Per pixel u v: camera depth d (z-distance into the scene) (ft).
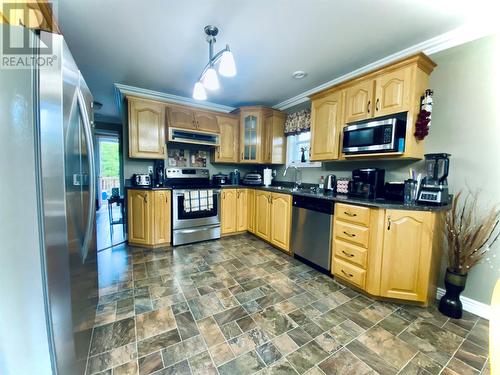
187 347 4.34
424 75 6.29
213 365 3.95
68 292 2.96
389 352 4.32
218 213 11.30
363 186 7.41
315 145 8.92
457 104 6.02
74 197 3.40
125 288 6.52
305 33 6.07
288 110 12.34
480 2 4.85
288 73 8.57
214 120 12.00
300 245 8.54
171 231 10.25
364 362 4.08
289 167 12.29
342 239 6.95
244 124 12.50
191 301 5.93
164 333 4.71
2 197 2.34
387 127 6.39
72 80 3.32
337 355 4.22
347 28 5.84
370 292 6.12
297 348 4.38
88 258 4.31
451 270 5.56
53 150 2.65
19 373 2.53
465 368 3.99
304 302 5.98
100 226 14.56
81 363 3.54
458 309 5.39
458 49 5.97
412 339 4.67
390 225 5.82
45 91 2.53
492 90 5.47
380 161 7.89
